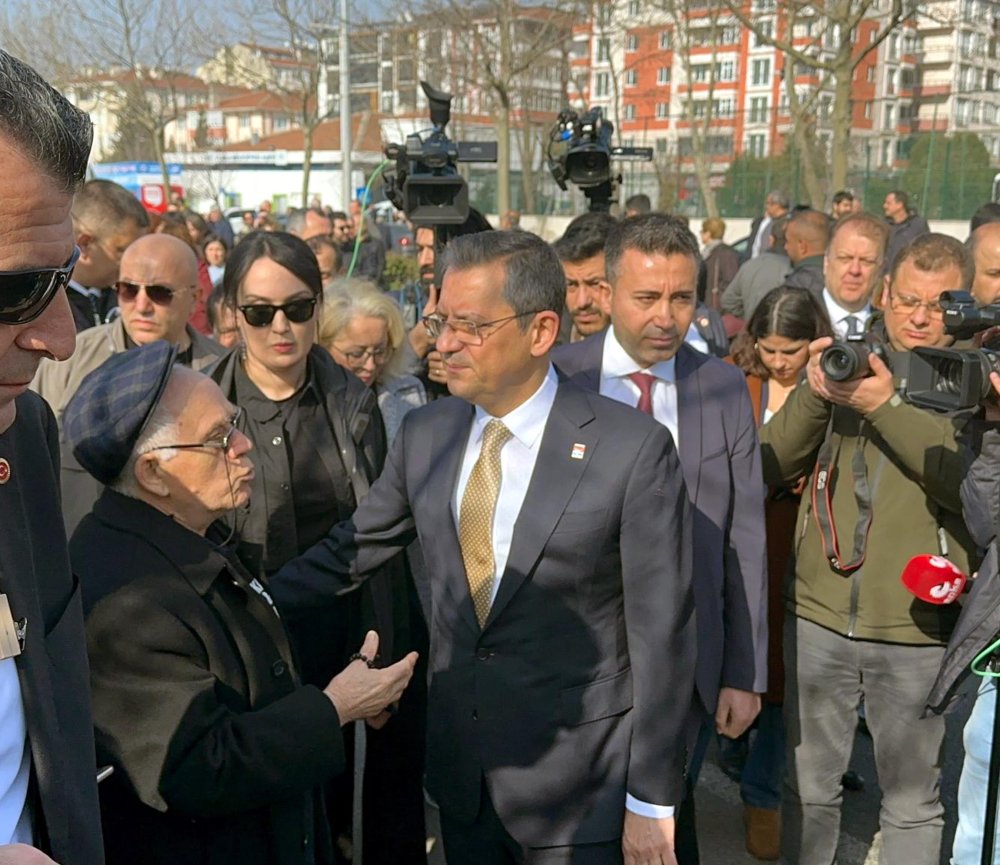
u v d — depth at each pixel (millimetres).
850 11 14953
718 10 22922
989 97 41844
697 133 26375
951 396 2186
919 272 2941
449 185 4008
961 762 3844
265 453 2797
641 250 2584
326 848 2297
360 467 2896
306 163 24250
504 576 2143
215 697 1882
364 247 10203
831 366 2600
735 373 2748
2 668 1236
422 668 3047
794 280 5910
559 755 2145
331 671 2816
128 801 1881
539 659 2143
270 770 1885
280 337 2762
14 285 1062
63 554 1449
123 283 3379
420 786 3012
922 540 2721
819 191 21047
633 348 2668
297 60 23562
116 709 1813
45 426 1510
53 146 1062
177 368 2014
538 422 2205
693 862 2588
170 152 36594
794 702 2934
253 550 2521
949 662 2293
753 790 3348
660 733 2117
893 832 2830
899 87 45781
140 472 1932
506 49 18500
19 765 1259
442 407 2400
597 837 2164
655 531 2117
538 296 2115
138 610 1834
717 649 2602
